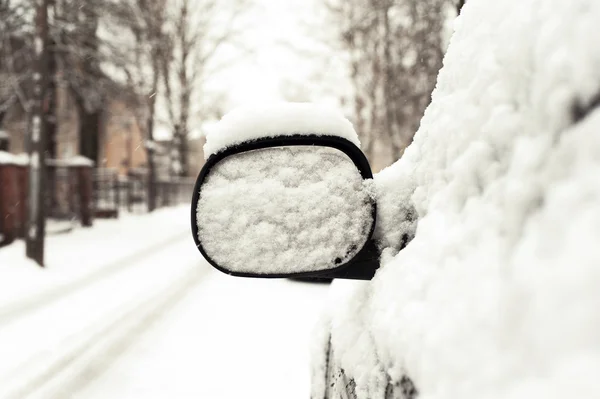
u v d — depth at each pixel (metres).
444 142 0.71
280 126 0.75
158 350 2.81
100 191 10.83
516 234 0.52
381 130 11.48
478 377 0.49
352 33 11.30
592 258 0.40
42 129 4.78
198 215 0.76
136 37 9.59
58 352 2.70
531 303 0.46
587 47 0.49
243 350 2.82
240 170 0.76
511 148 0.57
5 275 4.25
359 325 0.82
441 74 0.81
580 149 0.48
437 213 0.67
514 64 0.58
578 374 0.37
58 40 7.94
